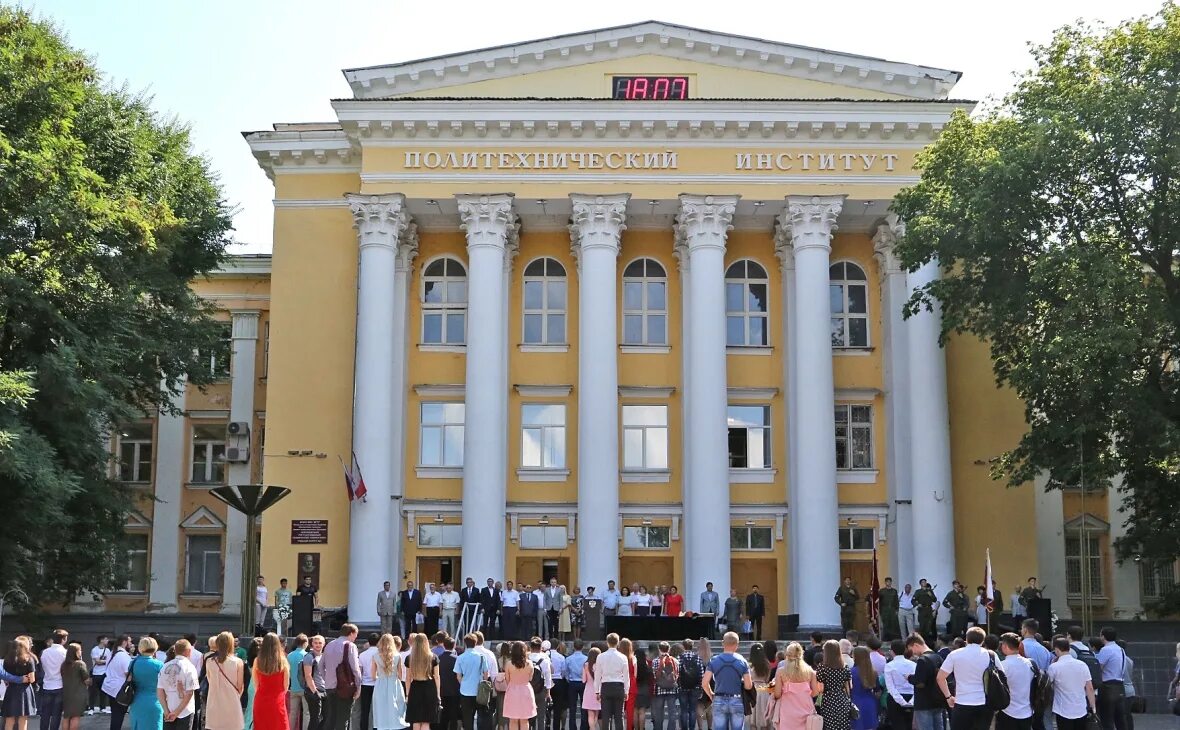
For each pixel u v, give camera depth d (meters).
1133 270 29.94
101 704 27.80
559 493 39.78
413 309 40.62
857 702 17.14
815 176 38.88
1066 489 43.88
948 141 33.09
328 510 39.00
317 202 40.66
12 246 29.62
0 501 28.98
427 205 39.16
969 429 39.34
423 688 18.52
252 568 23.62
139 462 47.12
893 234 39.53
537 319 40.91
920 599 33.53
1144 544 35.12
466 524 37.25
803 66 39.47
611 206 38.38
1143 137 29.22
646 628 31.97
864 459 40.22
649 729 23.73
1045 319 31.83
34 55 29.70
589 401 37.69
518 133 38.94
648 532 39.66
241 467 46.09
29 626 36.16
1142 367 31.02
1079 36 31.53
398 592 37.38
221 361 47.44
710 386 37.78
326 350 39.84
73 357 29.08
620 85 39.62
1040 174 29.91
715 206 38.38
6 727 20.34
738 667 19.47
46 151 29.09
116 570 36.62
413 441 39.97
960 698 16.25
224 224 39.84
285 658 16.50
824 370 37.84
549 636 34.44
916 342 38.25
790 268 39.81
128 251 32.16
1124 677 20.06
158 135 38.19
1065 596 43.66
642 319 40.84
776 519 39.50
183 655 17.20
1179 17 29.23
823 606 36.78
